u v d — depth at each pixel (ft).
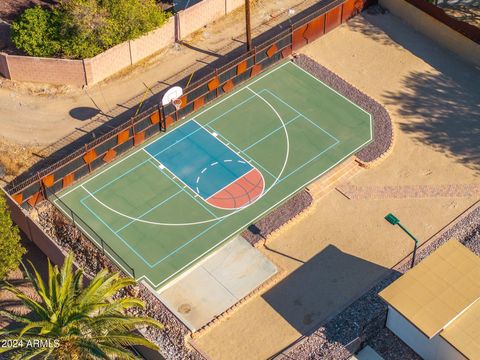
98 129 219.61
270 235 197.67
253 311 185.57
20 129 219.00
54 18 227.20
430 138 219.00
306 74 232.32
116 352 161.58
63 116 222.28
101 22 225.15
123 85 229.86
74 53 227.20
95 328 161.68
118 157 213.05
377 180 210.18
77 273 172.65
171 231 198.70
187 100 219.41
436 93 229.25
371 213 203.21
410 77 233.35
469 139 218.79
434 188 208.23
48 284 173.78
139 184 207.72
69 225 200.03
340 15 243.19
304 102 225.97
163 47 238.48
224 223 200.13
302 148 215.51
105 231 198.70
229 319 184.34
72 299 164.86
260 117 222.28
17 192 197.77
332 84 230.48
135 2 228.63
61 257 188.44
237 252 195.21
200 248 195.72
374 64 236.43
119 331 165.78
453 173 211.61
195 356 177.58
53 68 226.38
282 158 213.25
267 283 189.67
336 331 181.27
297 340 180.86
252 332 182.19
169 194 205.77
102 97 226.99
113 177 209.05
